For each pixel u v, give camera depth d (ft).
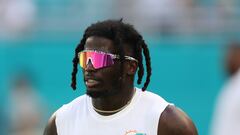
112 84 42.27
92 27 42.55
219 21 102.01
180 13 102.22
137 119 43.04
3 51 100.17
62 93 98.63
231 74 71.67
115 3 103.71
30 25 102.99
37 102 97.45
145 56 43.98
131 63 43.09
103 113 43.29
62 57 99.96
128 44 42.78
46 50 100.27
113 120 43.09
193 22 101.96
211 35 100.83
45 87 98.89
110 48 41.96
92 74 41.96
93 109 43.57
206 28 101.65
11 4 104.27
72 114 44.27
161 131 42.73
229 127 65.46
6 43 100.42
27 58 100.12
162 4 102.53
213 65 99.45
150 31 101.35
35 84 98.94
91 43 42.14
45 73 99.50
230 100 65.41
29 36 101.35
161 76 99.45
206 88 98.99
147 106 43.21
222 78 98.73
